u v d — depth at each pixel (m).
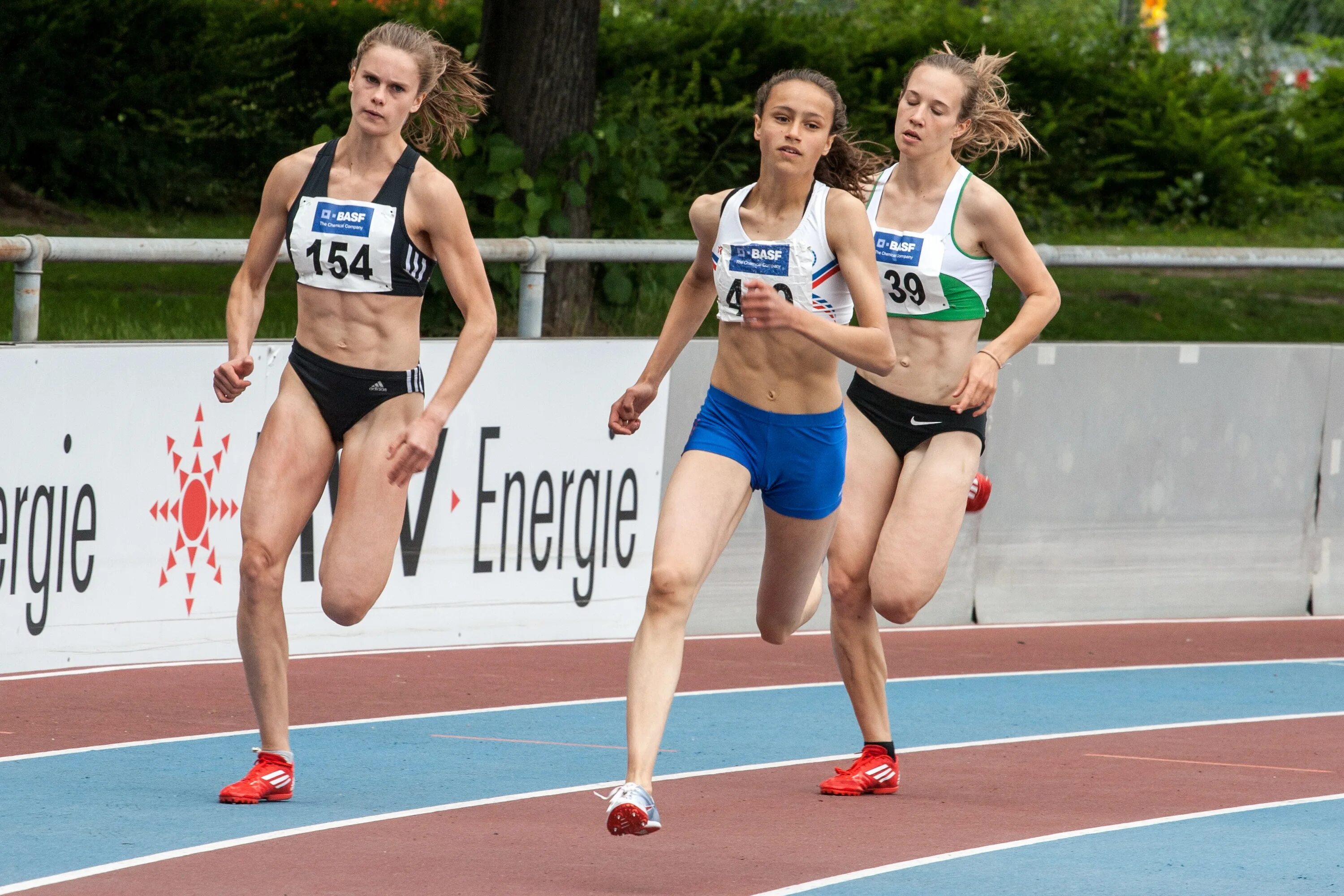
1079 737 25.34
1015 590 35.53
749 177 67.31
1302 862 18.39
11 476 26.00
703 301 20.05
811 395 18.67
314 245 19.28
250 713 24.77
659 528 18.03
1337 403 37.97
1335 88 88.50
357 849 17.77
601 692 27.38
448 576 30.27
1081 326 56.53
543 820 19.34
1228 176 77.31
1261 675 31.20
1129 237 70.81
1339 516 38.16
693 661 30.25
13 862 16.88
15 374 25.91
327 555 19.69
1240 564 37.34
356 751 22.62
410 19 69.31
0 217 57.72
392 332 19.56
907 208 21.38
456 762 22.25
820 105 17.94
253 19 68.25
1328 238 75.62
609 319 44.22
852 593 20.95
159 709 24.73
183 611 28.09
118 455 27.16
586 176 43.53
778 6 73.75
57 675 26.52
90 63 62.78
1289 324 60.12
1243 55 97.19
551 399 30.97
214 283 49.25
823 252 18.20
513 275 41.59
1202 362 36.62
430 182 19.28
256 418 28.61
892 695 28.09
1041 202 74.81
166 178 64.00
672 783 21.53
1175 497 36.69
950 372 21.20
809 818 19.78
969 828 19.47
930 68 21.25
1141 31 84.50
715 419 18.81
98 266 48.56
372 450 19.64
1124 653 32.88
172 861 17.06
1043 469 35.50
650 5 73.56
